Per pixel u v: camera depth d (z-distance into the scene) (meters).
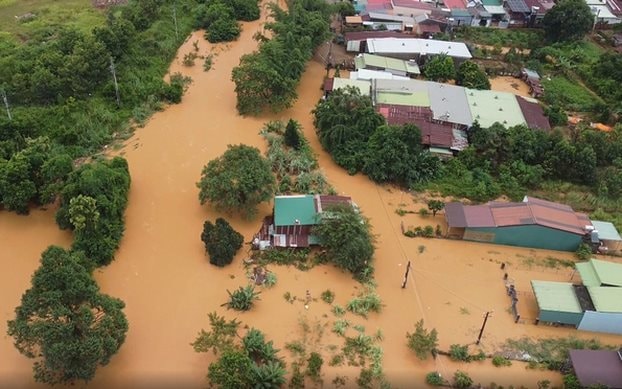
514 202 44.94
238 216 42.84
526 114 54.16
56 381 30.61
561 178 49.00
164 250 39.69
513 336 35.47
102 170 40.59
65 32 60.28
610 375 31.83
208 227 38.97
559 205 43.47
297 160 47.75
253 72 53.56
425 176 47.62
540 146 49.16
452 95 55.75
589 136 50.53
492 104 55.03
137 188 45.06
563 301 35.97
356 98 50.31
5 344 32.72
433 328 35.56
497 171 48.91
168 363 32.34
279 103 54.94
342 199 42.59
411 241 42.12
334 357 33.25
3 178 40.72
